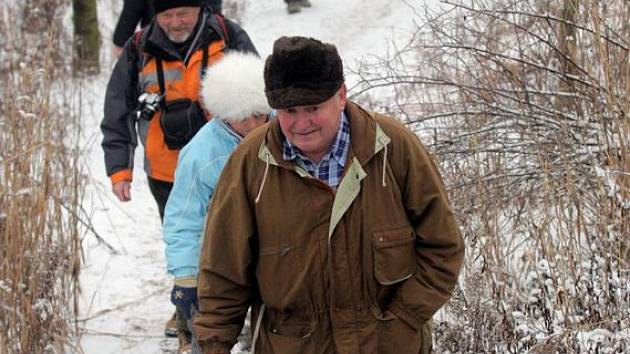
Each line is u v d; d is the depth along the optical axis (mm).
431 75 9445
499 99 8633
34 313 7344
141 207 11797
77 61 16375
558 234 6609
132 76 7582
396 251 4707
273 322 4930
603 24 7668
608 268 6441
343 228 4660
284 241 4707
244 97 5863
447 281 4820
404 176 4691
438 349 6734
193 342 6215
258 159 4707
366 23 19875
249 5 22406
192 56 7363
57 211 7906
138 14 10938
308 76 4312
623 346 6098
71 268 8039
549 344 6148
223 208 4797
